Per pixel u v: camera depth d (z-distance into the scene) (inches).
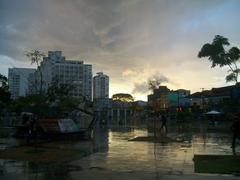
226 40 2719.0
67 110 1846.7
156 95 2758.4
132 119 4311.0
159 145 1034.1
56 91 1400.1
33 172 565.3
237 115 926.4
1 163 660.7
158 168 603.8
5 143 1099.3
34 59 1302.9
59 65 3400.6
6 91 1392.7
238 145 1031.0
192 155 786.2
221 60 2719.0
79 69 3919.8
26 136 1312.7
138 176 527.8
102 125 2834.6
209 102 3927.2
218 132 1729.8
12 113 2368.4
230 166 614.5
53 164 649.6
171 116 3634.4
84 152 841.5
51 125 1293.1
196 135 1502.2
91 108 2721.5
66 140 1250.6
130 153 828.0
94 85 6973.4
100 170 583.5
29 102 1384.1
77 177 522.3
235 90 2704.2
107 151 872.9
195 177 515.8
